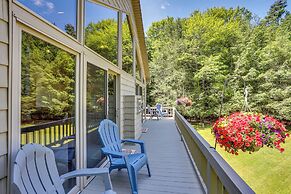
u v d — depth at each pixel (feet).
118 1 16.05
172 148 16.84
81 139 8.85
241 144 10.08
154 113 46.57
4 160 4.77
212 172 6.90
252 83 43.98
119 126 16.63
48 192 5.30
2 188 4.68
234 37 51.19
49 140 7.85
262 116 11.00
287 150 15.01
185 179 10.16
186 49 55.72
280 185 10.63
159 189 9.03
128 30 22.02
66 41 7.72
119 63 16.85
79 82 8.86
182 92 54.80
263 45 47.03
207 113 48.16
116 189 9.09
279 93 39.24
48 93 8.40
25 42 5.92
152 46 69.05
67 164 8.46
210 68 48.34
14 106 5.13
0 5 4.68
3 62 4.76
